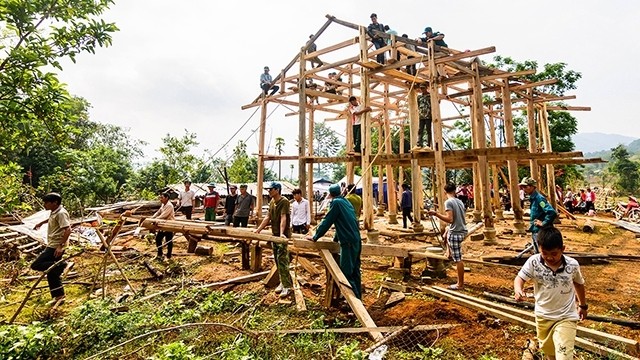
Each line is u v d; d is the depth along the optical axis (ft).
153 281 24.94
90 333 14.75
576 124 78.33
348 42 36.70
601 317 16.70
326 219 18.26
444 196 34.40
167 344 13.28
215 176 115.55
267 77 49.37
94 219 35.47
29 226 34.55
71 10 18.21
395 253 23.48
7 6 16.57
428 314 16.83
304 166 42.32
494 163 55.16
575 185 103.76
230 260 30.78
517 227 41.91
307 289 22.24
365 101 35.76
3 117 17.13
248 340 13.92
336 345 14.30
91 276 25.66
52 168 85.97
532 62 78.43
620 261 29.27
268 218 21.53
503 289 21.54
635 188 163.22
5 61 16.84
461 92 46.52
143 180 112.47
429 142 40.22
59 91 18.63
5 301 20.80
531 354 13.02
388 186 51.88
